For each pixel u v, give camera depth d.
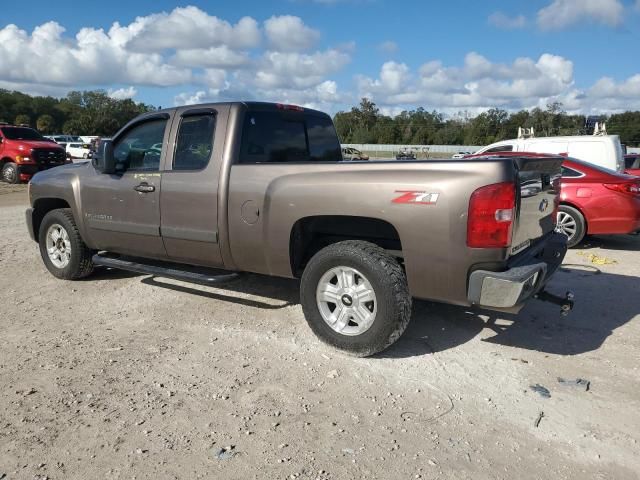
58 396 3.46
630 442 3.01
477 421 3.21
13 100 114.19
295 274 4.43
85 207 5.61
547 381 3.71
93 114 110.69
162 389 3.56
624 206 7.91
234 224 4.48
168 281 6.04
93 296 5.55
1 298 5.50
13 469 2.74
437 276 3.70
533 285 3.72
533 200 4.06
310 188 4.04
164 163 4.97
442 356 4.09
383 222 4.24
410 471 2.74
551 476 2.72
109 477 2.69
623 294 5.68
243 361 3.99
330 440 3.00
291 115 5.29
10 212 12.45
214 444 2.96
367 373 3.80
